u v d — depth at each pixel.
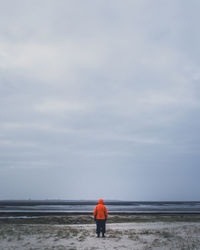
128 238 13.16
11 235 14.48
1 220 32.97
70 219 34.75
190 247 10.41
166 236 13.91
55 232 15.96
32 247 10.45
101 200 14.23
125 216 40.78
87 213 49.72
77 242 11.79
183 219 36.31
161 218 38.03
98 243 11.48
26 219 34.53
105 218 13.86
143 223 28.02
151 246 10.66
